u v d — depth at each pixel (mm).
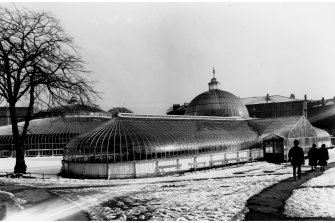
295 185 23484
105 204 18547
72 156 38719
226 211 16250
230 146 51500
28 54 35375
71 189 24500
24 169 36469
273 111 131375
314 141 61688
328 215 14891
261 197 19359
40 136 76000
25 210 17078
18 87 35250
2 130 83250
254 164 45750
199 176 33812
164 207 17500
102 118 82500
